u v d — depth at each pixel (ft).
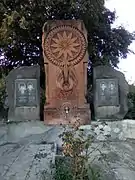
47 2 48.85
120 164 30.91
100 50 56.03
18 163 30.91
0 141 37.52
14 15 49.11
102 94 41.42
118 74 41.75
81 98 40.55
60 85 40.73
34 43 54.08
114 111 41.19
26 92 41.47
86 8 49.39
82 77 40.88
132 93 45.19
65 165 27.27
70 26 41.16
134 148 34.86
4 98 42.93
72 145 25.61
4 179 28.45
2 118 43.04
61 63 40.98
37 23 50.57
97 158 30.55
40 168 29.30
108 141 34.96
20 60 55.77
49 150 32.86
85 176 25.63
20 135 38.40
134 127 38.47
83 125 38.27
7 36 51.44
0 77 54.75
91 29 53.62
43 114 41.65
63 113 40.04
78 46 41.09
